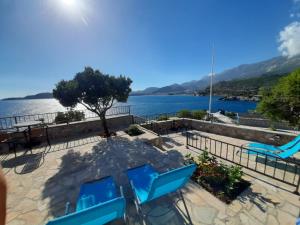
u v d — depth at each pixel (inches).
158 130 355.3
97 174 165.8
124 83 308.5
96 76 274.8
